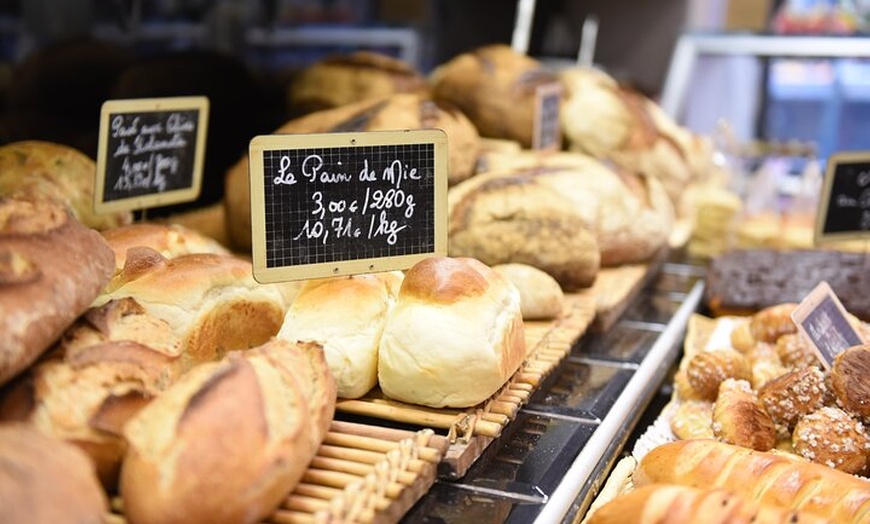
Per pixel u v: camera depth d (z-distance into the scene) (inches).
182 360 44.4
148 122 63.0
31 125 79.4
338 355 47.9
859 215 81.8
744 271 82.7
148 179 64.3
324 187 49.6
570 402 55.1
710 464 45.3
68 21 98.7
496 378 47.6
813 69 146.5
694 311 81.3
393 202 52.0
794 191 120.3
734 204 100.2
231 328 50.1
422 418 46.7
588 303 68.5
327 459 41.3
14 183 57.8
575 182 79.3
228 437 34.1
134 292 46.8
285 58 130.9
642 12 154.4
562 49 160.2
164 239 56.8
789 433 55.4
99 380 37.4
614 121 94.2
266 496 34.7
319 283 51.2
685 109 135.9
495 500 42.6
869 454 50.0
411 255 53.2
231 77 89.2
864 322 73.5
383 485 38.7
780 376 56.8
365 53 93.4
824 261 84.9
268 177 47.8
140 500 33.1
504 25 157.9
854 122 150.3
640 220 81.7
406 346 47.2
